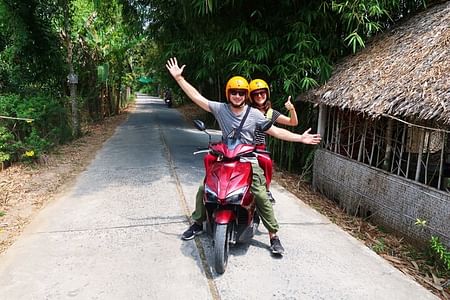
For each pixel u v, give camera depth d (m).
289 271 3.15
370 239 4.42
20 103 8.02
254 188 3.27
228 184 3.00
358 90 4.94
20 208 4.72
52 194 5.30
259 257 3.38
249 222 3.26
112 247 3.58
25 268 3.17
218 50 7.21
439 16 5.58
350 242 3.80
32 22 9.89
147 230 3.99
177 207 4.73
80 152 8.45
